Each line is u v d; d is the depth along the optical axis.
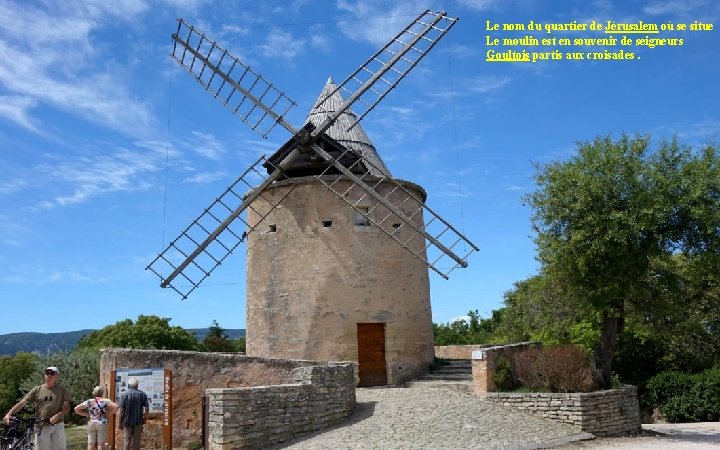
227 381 14.62
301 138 19.78
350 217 19.73
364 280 19.39
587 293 16.41
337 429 12.65
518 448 11.79
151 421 14.33
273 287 19.88
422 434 12.22
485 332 49.72
